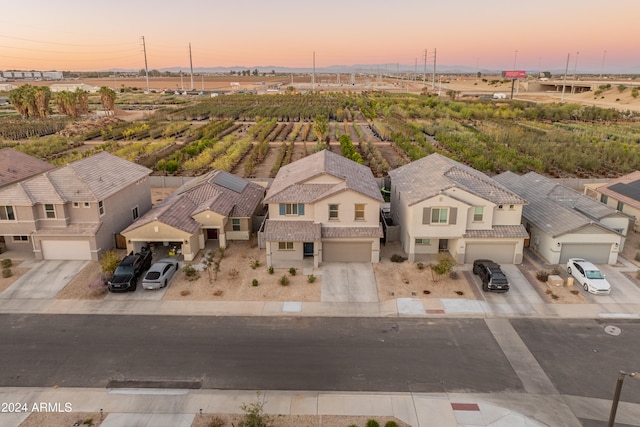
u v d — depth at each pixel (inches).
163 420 790.5
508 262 1401.3
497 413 805.2
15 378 895.7
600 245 1370.6
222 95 7032.5
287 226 1392.7
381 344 1003.3
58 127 3944.4
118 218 1565.0
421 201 1333.7
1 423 780.0
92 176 1519.4
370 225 1393.9
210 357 959.0
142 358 956.6
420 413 804.6
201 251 1492.4
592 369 920.9
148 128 3919.8
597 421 787.4
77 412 807.7
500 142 3240.7
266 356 962.1
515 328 1064.2
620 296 1202.0
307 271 1347.2
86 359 953.5
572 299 1187.9
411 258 1398.9
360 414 802.2
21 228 1406.3
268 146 3198.8
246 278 1306.6
